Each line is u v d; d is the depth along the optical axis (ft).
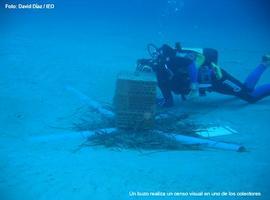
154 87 18.79
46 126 20.99
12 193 11.49
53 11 163.32
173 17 168.86
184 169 13.85
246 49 55.72
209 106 26.27
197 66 23.38
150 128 19.26
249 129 21.16
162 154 16.44
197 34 79.56
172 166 14.23
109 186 12.02
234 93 25.99
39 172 13.30
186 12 220.84
